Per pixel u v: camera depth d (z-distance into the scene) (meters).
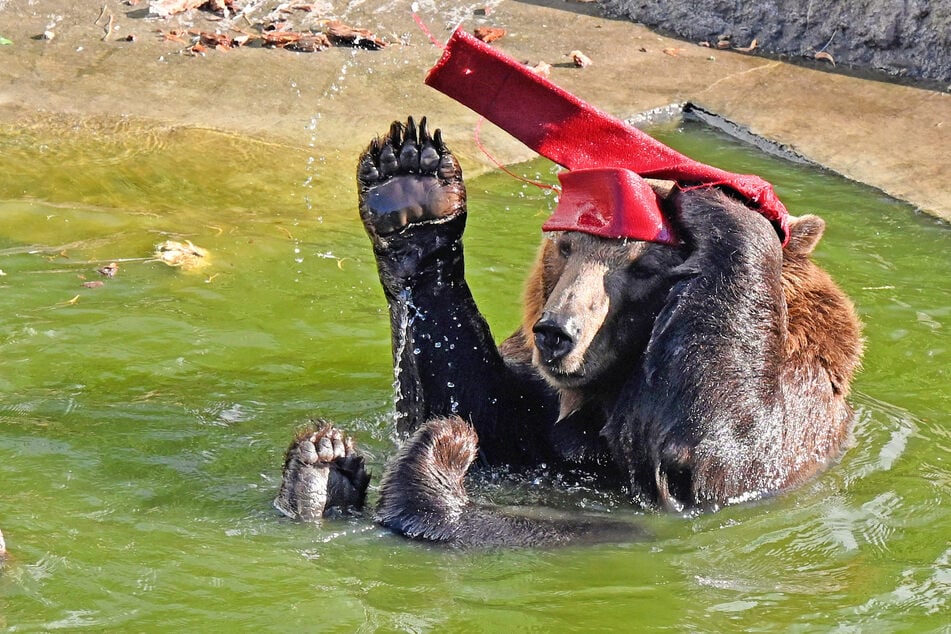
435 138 9.77
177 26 21.23
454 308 10.28
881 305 13.88
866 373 12.56
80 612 8.30
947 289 14.36
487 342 10.51
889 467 10.79
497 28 21.67
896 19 20.48
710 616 8.62
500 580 9.01
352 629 8.26
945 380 12.46
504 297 13.79
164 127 18.17
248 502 9.95
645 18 22.56
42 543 9.10
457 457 9.83
